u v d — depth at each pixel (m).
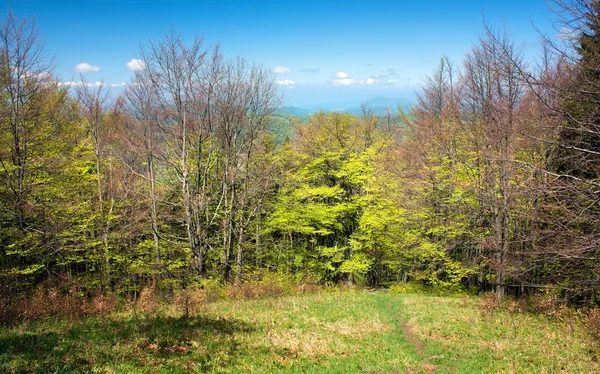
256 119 26.12
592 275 14.30
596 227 11.20
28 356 8.50
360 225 29.53
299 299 20.52
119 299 20.39
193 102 23.16
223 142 25.86
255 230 30.28
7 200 19.12
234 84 24.78
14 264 21.19
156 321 12.88
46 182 21.53
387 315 17.84
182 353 10.02
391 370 10.97
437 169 24.75
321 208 29.22
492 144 18.61
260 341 12.18
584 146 12.36
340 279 36.16
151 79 22.41
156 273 25.38
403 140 36.62
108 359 8.87
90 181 25.69
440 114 26.48
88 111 25.58
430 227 26.80
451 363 11.63
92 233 24.39
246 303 18.78
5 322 12.05
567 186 10.34
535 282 19.39
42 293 16.38
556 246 12.43
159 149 24.09
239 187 28.27
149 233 27.00
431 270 29.25
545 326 15.08
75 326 11.77
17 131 19.25
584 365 10.59
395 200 27.75
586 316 14.84
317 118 37.56
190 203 24.45
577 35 9.56
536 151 15.81
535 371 10.34
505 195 17.72
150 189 25.20
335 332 14.31
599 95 9.41
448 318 17.23
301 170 31.39
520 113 15.91
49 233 19.80
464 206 23.12
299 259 30.72
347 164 30.06
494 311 18.19
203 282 22.44
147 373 8.34
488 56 18.22
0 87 18.66
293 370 10.00
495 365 11.13
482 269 24.44
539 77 10.79
